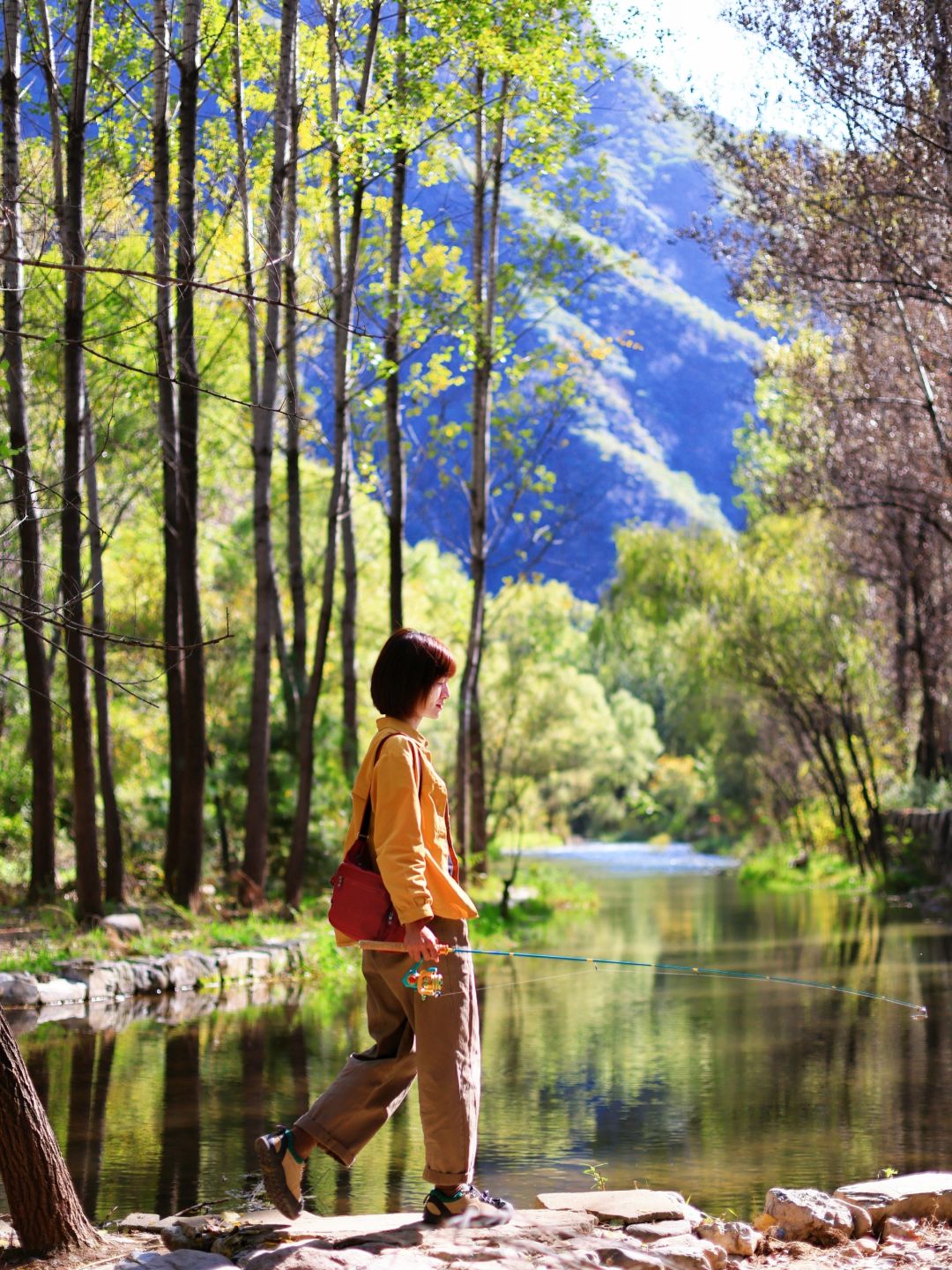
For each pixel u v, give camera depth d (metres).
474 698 26.28
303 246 17.52
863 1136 6.81
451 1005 4.44
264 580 17.50
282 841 20.20
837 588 31.77
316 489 32.03
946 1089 8.00
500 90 20.27
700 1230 4.73
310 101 17.17
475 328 20.67
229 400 4.99
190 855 16.42
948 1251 4.63
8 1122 4.54
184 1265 4.19
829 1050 9.56
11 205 6.91
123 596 26.16
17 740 22.48
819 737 34.75
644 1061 9.20
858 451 22.92
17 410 12.35
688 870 48.19
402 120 15.67
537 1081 8.45
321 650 17.95
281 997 12.79
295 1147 4.50
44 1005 11.95
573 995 13.11
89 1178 5.98
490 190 21.81
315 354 19.95
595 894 28.33
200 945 14.64
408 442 21.61
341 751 21.91
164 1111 7.41
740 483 36.56
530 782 44.00
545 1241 4.40
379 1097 4.57
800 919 21.75
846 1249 4.72
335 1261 4.07
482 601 22.69
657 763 88.06
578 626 78.06
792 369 23.19
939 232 16.11
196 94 13.92
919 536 26.64
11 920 15.08
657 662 50.38
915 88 15.24
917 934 18.45
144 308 14.39
